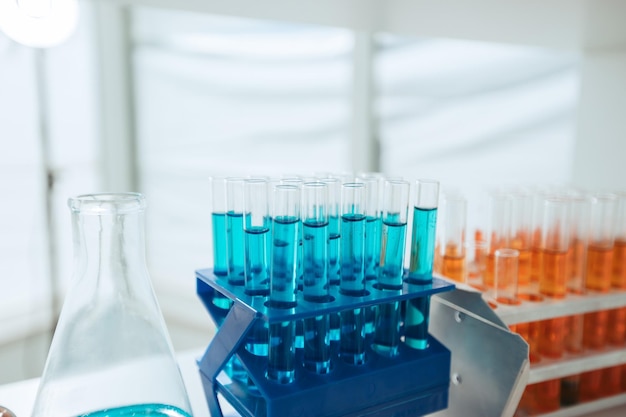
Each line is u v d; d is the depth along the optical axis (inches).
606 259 29.5
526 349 21.9
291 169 81.0
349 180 26.3
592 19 28.8
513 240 30.1
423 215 24.6
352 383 22.6
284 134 80.9
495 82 60.1
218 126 86.0
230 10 29.4
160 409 18.8
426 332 25.5
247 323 21.5
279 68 79.4
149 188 93.7
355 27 34.1
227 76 83.4
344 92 74.5
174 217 92.0
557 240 28.3
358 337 23.6
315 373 22.7
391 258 24.1
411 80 69.2
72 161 83.1
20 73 75.1
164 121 90.0
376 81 73.1
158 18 86.7
